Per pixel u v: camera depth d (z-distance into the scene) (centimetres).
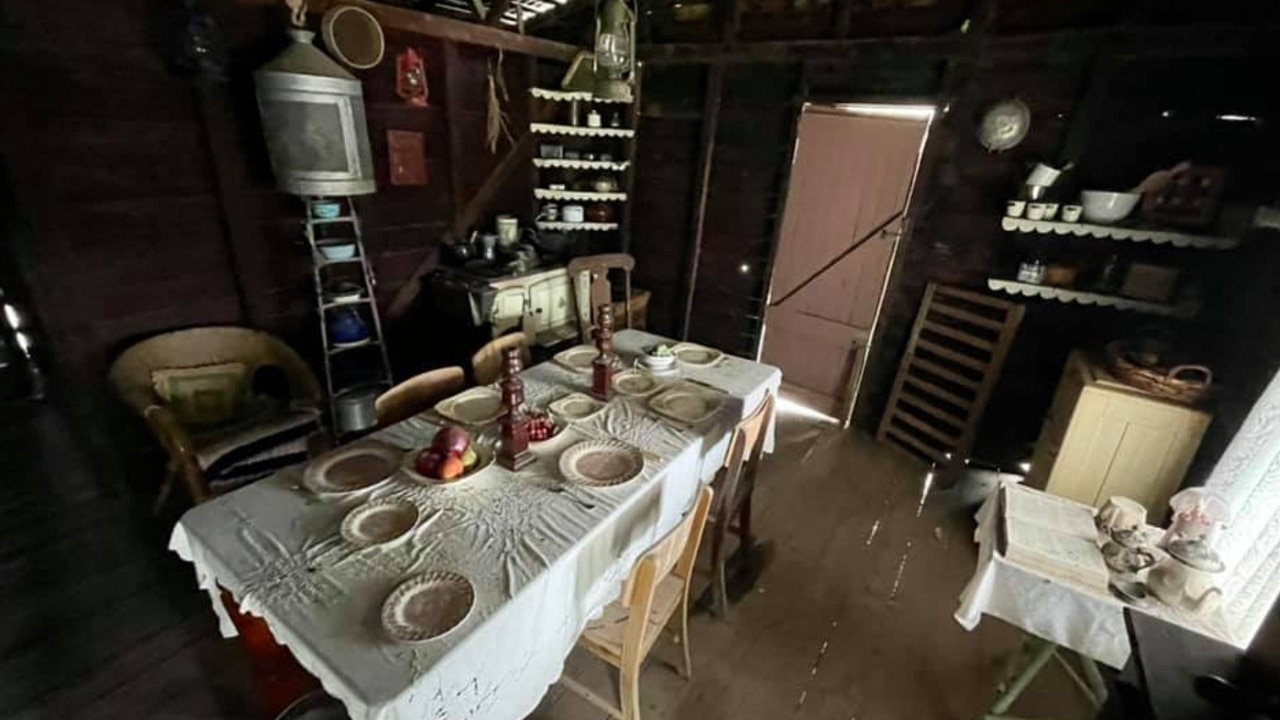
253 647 147
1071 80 257
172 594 200
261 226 267
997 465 309
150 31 217
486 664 113
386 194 315
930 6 287
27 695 163
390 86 302
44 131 201
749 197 372
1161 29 229
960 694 186
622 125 402
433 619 109
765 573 236
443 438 157
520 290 338
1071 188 262
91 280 221
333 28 258
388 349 338
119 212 224
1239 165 223
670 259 418
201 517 136
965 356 305
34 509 230
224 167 248
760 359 411
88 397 231
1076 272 262
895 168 328
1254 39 212
